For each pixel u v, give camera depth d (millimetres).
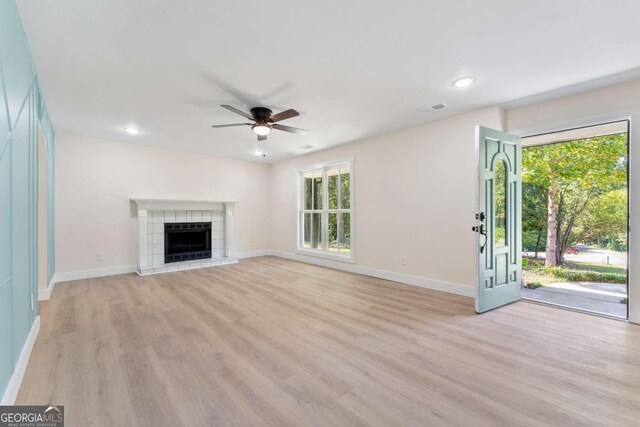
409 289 4039
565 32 2027
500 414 1549
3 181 1457
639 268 2744
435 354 2207
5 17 1485
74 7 1739
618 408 1586
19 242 1821
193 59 2367
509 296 3406
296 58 2369
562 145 5762
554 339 2455
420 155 4152
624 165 5262
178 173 5770
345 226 5504
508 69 2564
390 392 1749
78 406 1612
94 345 2354
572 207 5773
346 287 4160
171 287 4184
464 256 3705
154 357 2168
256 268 5582
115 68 2492
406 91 3012
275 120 3273
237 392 1753
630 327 2703
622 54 2311
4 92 1467
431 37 2096
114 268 5016
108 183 4961
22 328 1931
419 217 4176
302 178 6516
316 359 2143
